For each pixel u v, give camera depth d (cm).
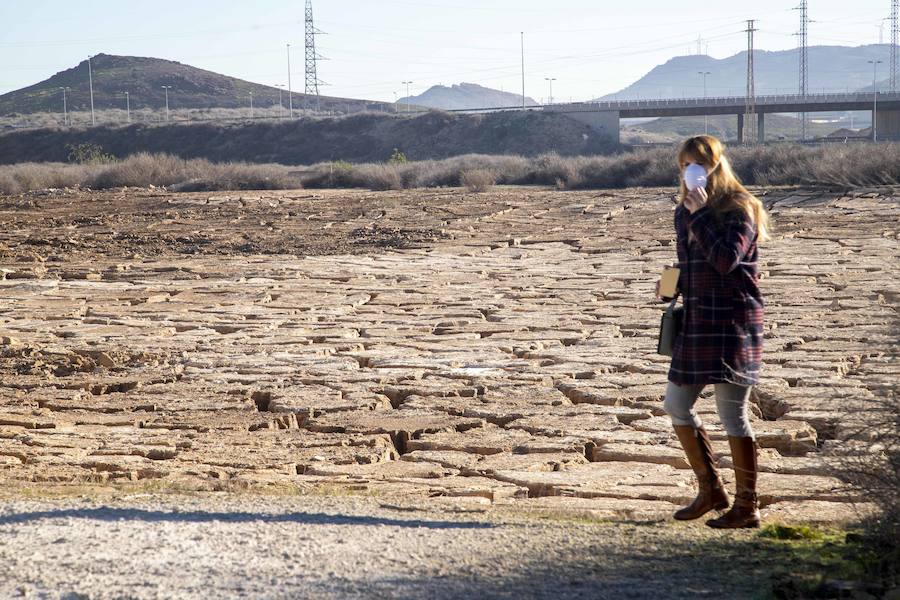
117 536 533
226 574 462
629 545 527
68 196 4672
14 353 1362
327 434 955
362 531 550
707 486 590
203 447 909
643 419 982
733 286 552
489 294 1883
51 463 845
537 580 457
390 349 1387
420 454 877
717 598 433
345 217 3616
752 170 4556
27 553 500
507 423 996
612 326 1515
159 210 3938
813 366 1170
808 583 453
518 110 11194
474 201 4012
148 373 1250
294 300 1853
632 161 4934
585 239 2775
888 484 509
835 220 2955
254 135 11156
